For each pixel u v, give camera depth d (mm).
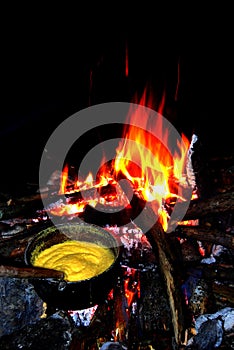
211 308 2555
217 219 3359
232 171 3682
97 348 2355
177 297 2457
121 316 2559
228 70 5516
